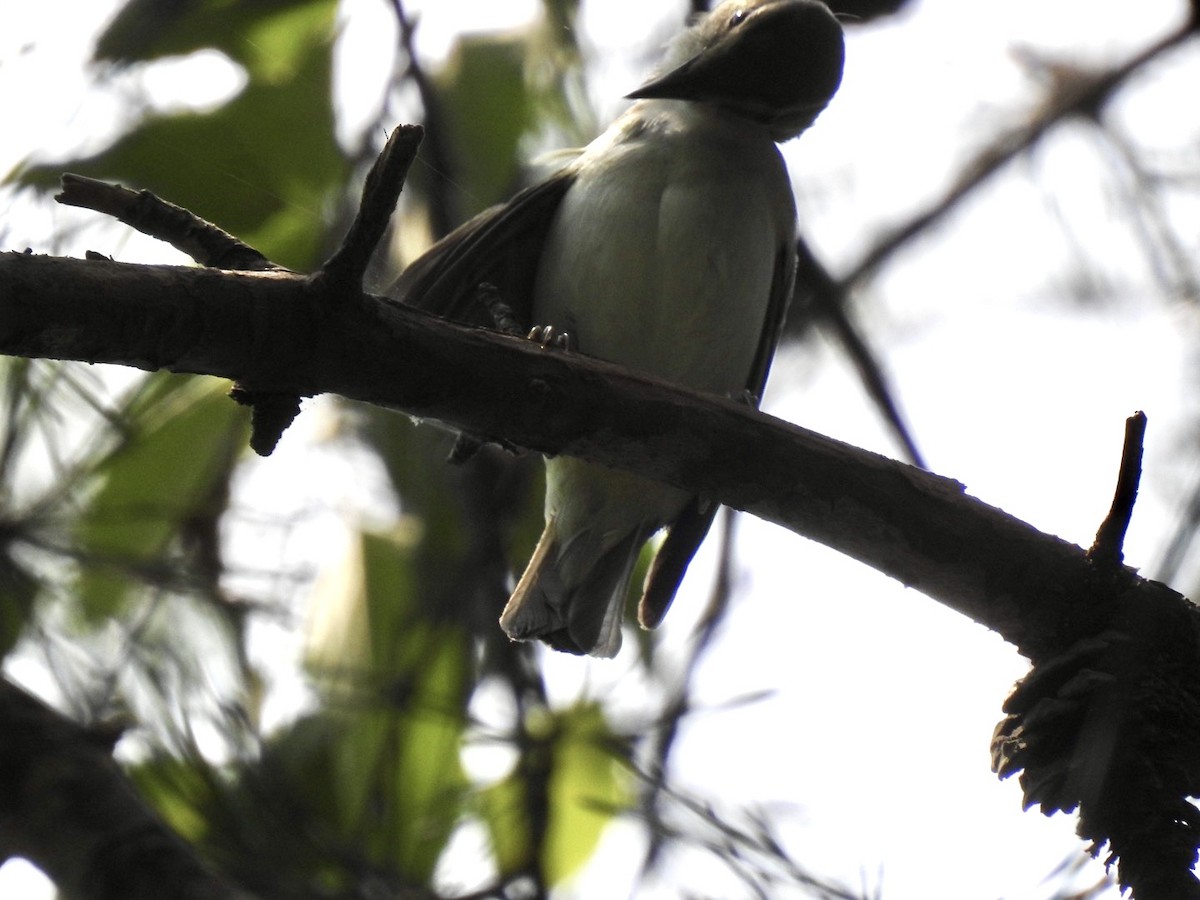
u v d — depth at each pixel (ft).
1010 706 17.43
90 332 14.46
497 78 26.71
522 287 25.12
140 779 25.76
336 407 28.71
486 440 18.30
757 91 24.91
